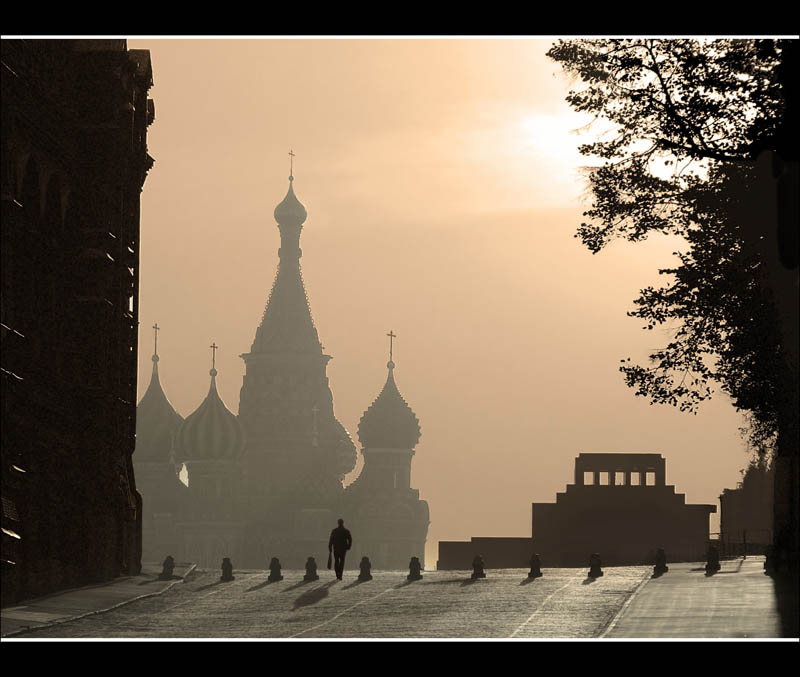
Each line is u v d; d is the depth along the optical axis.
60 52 139.25
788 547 137.25
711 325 137.88
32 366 130.50
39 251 135.88
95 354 147.38
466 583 150.50
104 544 149.88
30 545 128.62
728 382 138.62
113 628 108.31
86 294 146.62
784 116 122.88
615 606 119.75
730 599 119.62
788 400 133.12
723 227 136.12
